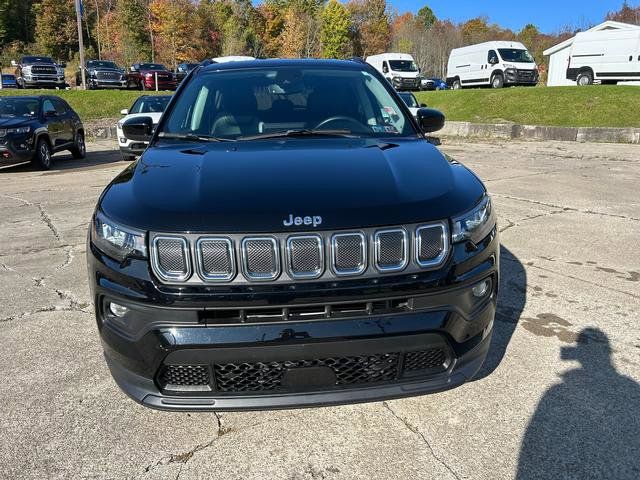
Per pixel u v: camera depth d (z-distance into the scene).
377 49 86.75
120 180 2.76
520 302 4.05
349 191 2.33
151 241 2.19
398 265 2.21
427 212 2.27
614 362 3.15
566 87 20.50
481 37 92.62
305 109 3.45
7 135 11.46
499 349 3.32
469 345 2.39
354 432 2.57
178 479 2.28
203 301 2.12
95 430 2.60
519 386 2.91
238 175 2.49
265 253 2.13
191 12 68.44
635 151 12.95
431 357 2.33
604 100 18.03
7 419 2.69
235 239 2.13
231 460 2.39
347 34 80.31
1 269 5.07
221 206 2.24
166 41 66.88
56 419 2.69
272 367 2.20
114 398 2.87
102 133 21.00
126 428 2.62
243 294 2.12
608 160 11.59
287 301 2.12
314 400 2.23
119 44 72.12
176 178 2.53
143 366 2.25
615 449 2.41
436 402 2.79
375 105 3.55
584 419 2.62
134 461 2.39
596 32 25.08
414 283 2.20
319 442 2.50
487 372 3.06
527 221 6.46
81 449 2.47
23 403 2.83
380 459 2.38
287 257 2.13
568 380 2.96
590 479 2.24
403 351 2.23
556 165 10.96
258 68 3.82
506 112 19.14
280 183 2.39
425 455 2.40
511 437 2.50
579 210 7.00
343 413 2.72
